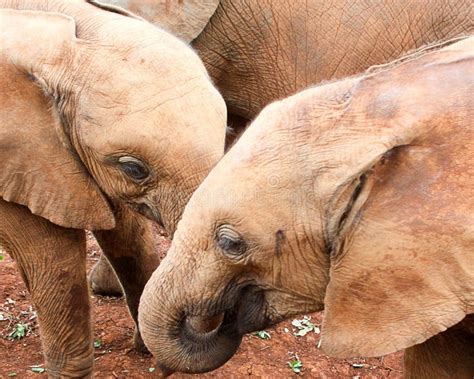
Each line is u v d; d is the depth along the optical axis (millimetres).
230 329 1761
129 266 2236
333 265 1516
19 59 1928
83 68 1895
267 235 1543
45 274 2066
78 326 2109
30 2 2033
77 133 1918
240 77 2688
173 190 1876
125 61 1882
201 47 2619
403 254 1458
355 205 1478
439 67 1489
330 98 1524
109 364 2346
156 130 1844
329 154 1485
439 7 2586
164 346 1734
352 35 2605
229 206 1544
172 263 1653
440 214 1434
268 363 2367
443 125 1444
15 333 2461
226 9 2592
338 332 1521
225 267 1615
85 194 1982
